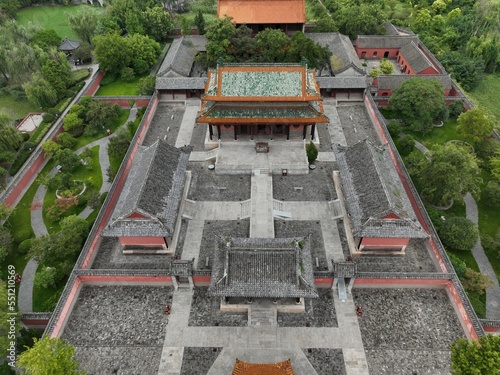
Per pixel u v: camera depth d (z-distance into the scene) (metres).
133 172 51.53
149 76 83.19
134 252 46.81
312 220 50.97
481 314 41.59
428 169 51.31
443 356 37.34
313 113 57.72
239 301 40.97
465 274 44.16
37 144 65.25
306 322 40.03
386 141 61.09
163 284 43.56
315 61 74.31
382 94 75.06
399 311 40.88
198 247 47.84
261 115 57.81
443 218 50.50
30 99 71.81
